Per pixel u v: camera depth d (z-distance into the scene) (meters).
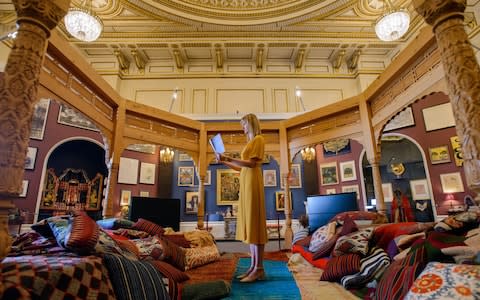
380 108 3.12
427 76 2.32
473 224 1.45
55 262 0.92
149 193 6.70
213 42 6.45
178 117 3.97
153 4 5.42
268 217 6.67
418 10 1.38
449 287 0.91
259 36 6.31
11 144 0.95
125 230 2.60
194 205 6.78
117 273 1.11
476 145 1.07
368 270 1.71
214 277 2.18
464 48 1.20
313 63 7.18
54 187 6.30
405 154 8.06
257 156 2.06
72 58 2.33
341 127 3.67
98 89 2.82
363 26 6.02
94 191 6.89
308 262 2.84
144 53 6.84
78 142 6.96
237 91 6.91
